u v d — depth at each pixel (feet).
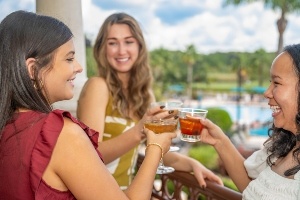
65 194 3.87
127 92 7.68
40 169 3.70
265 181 4.68
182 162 6.76
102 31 7.61
